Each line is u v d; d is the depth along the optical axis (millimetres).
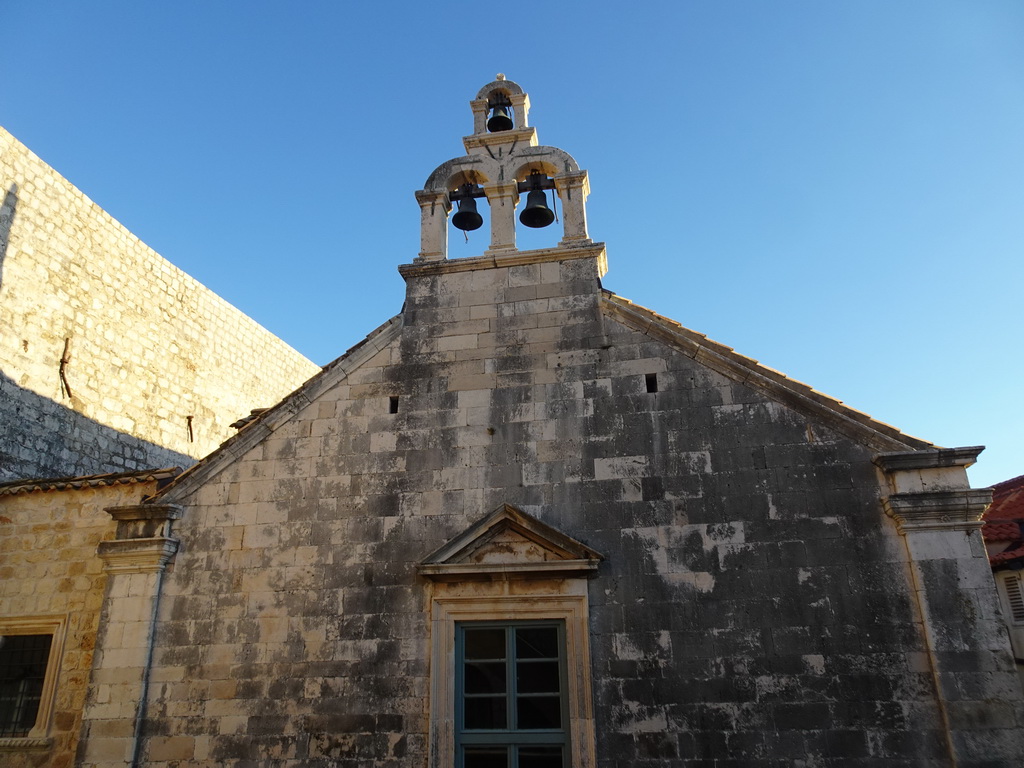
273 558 10594
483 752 9328
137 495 12102
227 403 22234
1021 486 18125
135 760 9719
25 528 12312
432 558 10023
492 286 11883
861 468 9656
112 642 10336
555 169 12875
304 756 9500
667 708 9016
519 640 9797
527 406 10898
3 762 10734
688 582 9531
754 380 10383
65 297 17125
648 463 10227
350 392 11484
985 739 8172
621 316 11242
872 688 8703
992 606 8625
